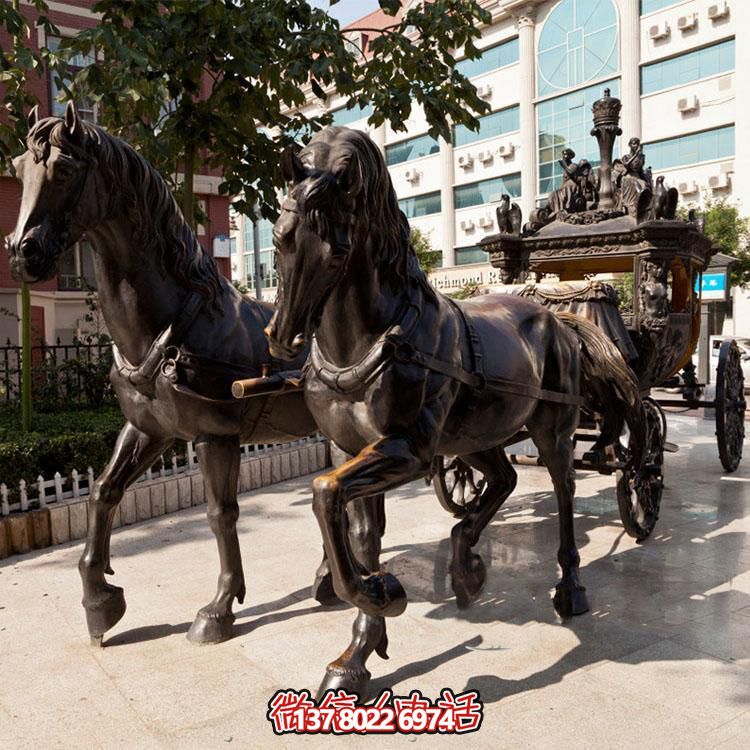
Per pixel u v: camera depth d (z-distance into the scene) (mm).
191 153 6711
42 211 2766
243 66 5910
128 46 5676
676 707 2885
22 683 3164
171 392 3299
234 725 2811
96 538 3512
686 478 7078
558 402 3904
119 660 3373
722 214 20672
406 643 3508
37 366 8719
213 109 6816
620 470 4766
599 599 4031
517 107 28609
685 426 10328
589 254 5801
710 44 23188
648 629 3623
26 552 5094
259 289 16844
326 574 3990
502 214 6191
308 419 3939
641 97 24953
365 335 2732
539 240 6004
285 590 4258
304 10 6438
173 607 4000
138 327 3289
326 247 2340
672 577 4363
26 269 2713
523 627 3684
